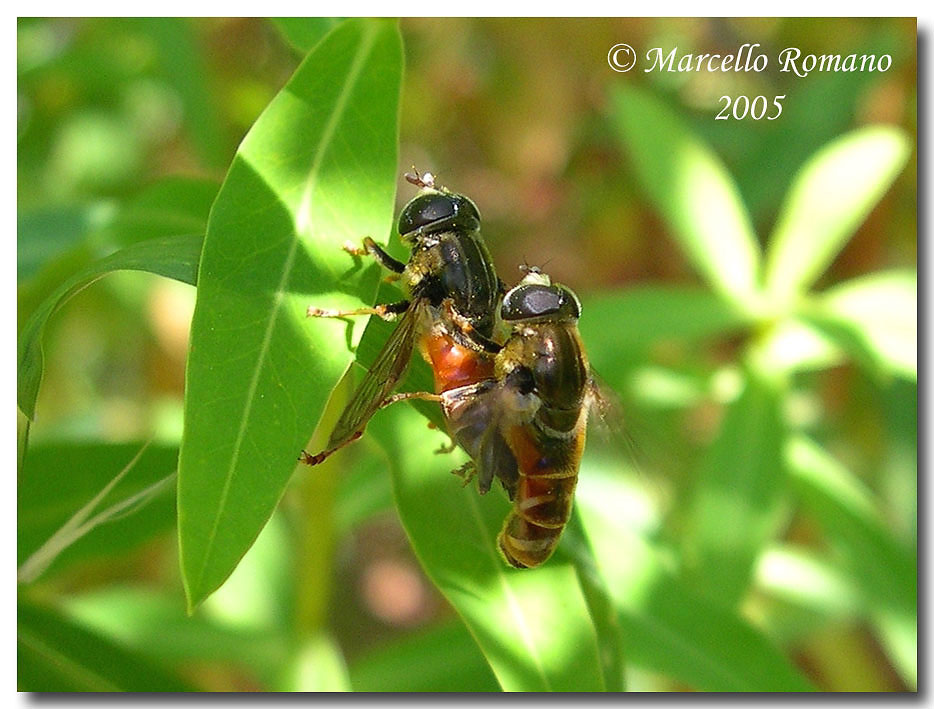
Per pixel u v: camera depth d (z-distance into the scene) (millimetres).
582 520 65
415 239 65
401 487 62
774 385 83
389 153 57
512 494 62
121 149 117
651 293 88
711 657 68
